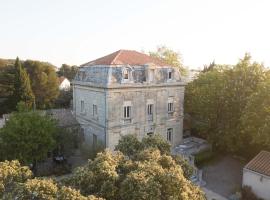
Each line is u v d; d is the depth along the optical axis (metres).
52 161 35.69
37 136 29.52
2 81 65.06
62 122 39.47
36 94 68.44
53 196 12.17
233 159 37.91
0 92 65.06
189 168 19.30
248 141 35.75
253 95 32.31
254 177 28.08
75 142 37.06
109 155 16.50
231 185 30.75
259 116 31.08
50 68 71.38
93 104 36.72
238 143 35.47
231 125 36.47
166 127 39.72
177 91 40.16
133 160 18.17
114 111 34.25
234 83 37.41
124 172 15.80
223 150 40.19
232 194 28.77
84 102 39.03
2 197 12.66
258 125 31.41
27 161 29.42
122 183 13.88
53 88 70.50
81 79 39.00
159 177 14.11
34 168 32.59
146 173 14.31
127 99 35.09
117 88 33.84
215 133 38.34
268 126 29.52
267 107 30.52
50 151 33.25
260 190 27.67
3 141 29.17
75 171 15.78
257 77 36.41
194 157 35.50
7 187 13.42
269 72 36.56
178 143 41.59
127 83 34.47
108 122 33.91
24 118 30.02
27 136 28.92
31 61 69.19
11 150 29.00
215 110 38.25
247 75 36.94
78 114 40.88
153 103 37.62
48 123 31.23
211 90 38.69
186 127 46.78
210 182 31.36
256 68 37.03
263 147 34.91
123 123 35.19
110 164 15.55
